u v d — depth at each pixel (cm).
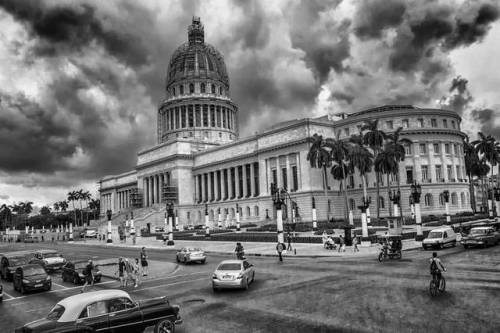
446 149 9431
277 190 5466
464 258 3362
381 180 9312
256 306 2088
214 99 16125
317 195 9425
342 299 2116
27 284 2964
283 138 10288
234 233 7788
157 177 14838
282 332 1614
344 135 9925
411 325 1606
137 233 10812
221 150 12719
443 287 2127
